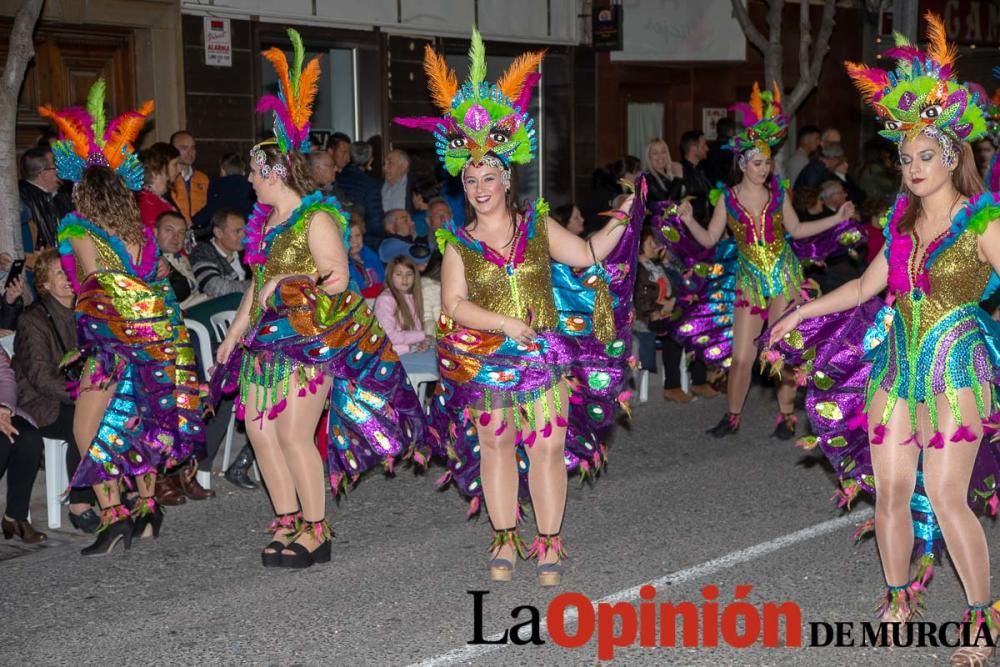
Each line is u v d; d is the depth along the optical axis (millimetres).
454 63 13438
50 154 8180
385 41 12555
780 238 7816
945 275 4289
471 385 5141
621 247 5352
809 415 5125
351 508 6555
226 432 6996
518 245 5043
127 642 4695
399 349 7613
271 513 6492
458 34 13078
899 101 4293
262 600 5145
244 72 11492
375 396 5684
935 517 4676
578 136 14570
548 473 5219
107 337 5621
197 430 5938
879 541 4559
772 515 6312
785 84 16406
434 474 7219
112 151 5734
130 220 5656
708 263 8195
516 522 5617
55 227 8172
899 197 4492
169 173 8688
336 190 9242
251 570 5551
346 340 5395
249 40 11492
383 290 7801
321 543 5609
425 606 5047
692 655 4504
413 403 5781
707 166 12820
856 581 5289
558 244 5160
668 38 14383
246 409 5469
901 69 4387
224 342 5508
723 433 8133
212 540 6016
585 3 14297
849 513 6316
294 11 11656
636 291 8945
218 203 9438
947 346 4301
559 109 14367
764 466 7352
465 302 5035
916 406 4359
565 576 5395
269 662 4477
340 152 10125
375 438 5734
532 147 5082
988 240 4203
